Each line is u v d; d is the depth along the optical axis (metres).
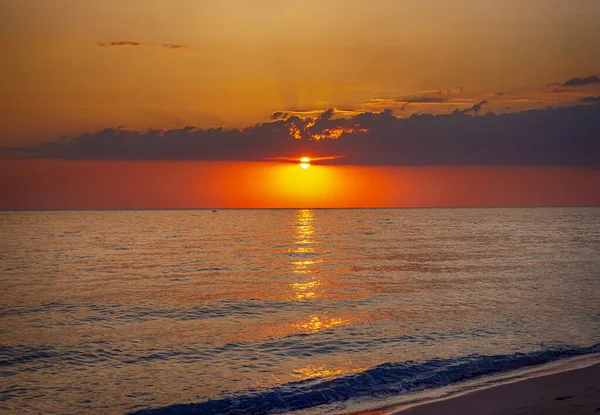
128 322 24.84
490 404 12.75
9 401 14.48
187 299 31.28
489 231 110.19
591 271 43.12
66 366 17.70
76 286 36.78
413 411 12.49
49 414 13.59
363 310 27.17
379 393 14.51
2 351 19.55
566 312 25.55
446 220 181.88
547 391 13.55
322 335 21.59
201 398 14.49
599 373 15.14
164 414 13.49
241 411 13.59
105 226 145.12
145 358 18.59
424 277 40.53
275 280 39.81
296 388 15.10
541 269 44.91
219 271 45.66
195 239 90.12
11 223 165.88
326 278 40.66
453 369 16.39
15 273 44.22
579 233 101.25
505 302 28.72
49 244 78.31
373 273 43.44
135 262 53.31
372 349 19.17
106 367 17.56
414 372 16.19
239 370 17.00
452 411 12.39
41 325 24.20
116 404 14.20
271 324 24.03
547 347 18.89
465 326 22.64
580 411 11.82
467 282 37.47
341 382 15.44
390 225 144.50
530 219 187.62
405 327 22.72
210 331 22.73
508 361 17.20
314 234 104.00
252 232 113.00
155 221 186.50
